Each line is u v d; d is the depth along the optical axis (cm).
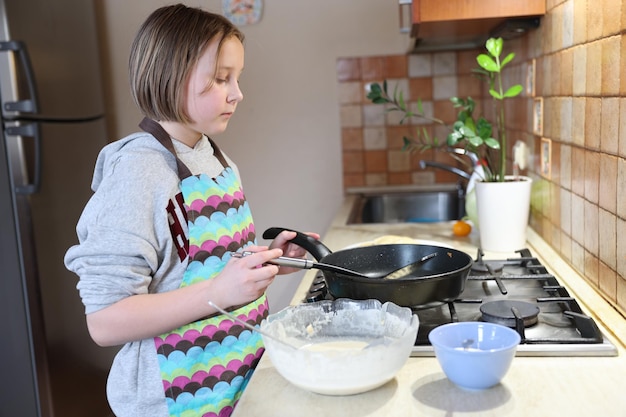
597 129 141
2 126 238
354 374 97
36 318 244
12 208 240
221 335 126
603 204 137
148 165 122
